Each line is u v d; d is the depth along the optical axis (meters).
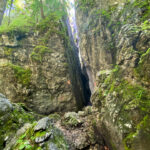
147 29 2.80
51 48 8.55
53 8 10.03
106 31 6.56
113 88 3.27
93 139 3.97
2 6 4.43
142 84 2.45
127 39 3.28
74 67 11.29
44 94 7.43
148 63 2.36
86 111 6.60
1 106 3.15
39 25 9.02
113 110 2.87
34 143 2.18
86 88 14.99
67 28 11.90
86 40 9.02
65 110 7.75
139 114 2.15
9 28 8.42
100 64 7.43
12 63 7.82
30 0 7.64
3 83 6.82
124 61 3.23
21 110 3.97
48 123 2.79
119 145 2.38
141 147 1.86
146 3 3.57
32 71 7.60
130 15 4.18
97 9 7.44
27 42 8.65
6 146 2.38
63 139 2.99
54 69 8.02
